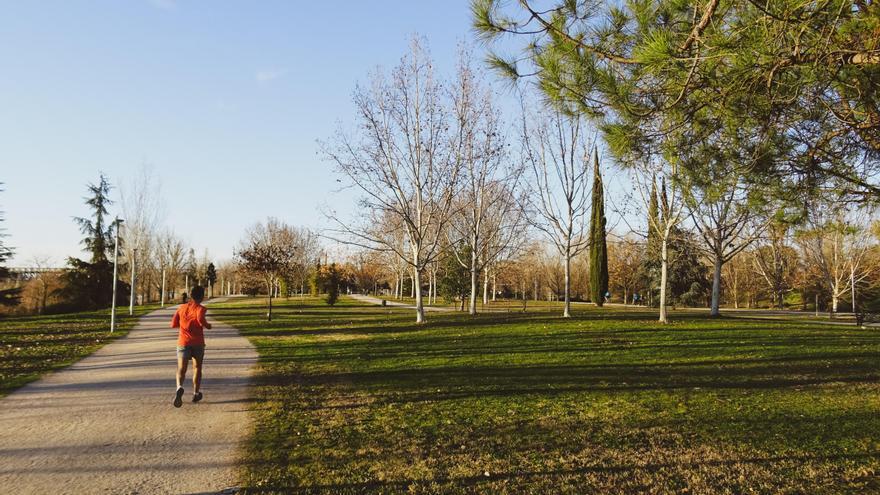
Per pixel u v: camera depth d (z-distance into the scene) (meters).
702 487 5.38
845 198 6.47
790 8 4.30
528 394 9.38
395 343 16.39
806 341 16.02
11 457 6.11
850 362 12.54
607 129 5.85
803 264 50.03
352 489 5.28
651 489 5.33
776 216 6.93
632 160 6.22
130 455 6.20
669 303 45.84
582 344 15.39
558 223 26.02
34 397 9.16
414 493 5.20
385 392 9.62
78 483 5.34
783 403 8.72
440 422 7.65
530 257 56.12
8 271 35.31
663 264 22.36
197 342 8.73
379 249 24.41
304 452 6.36
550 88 5.79
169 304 52.81
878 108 5.36
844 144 6.12
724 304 62.81
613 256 63.84
